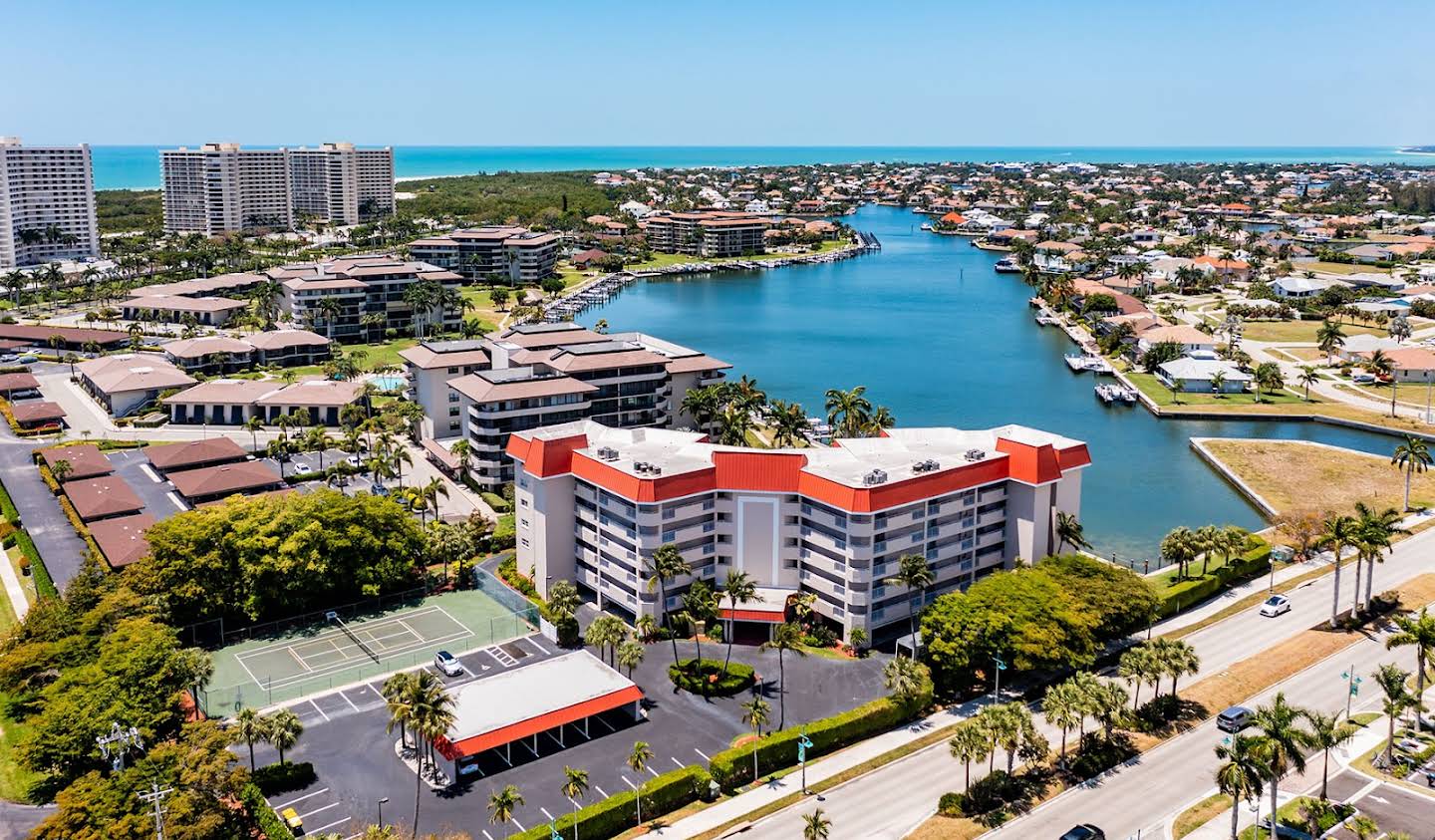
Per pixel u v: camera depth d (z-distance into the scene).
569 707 131.50
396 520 176.12
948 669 142.00
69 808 105.12
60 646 138.50
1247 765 105.00
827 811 118.25
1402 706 122.44
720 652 155.12
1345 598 172.38
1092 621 145.12
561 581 164.25
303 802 118.94
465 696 134.25
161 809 105.44
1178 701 139.88
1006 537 171.88
